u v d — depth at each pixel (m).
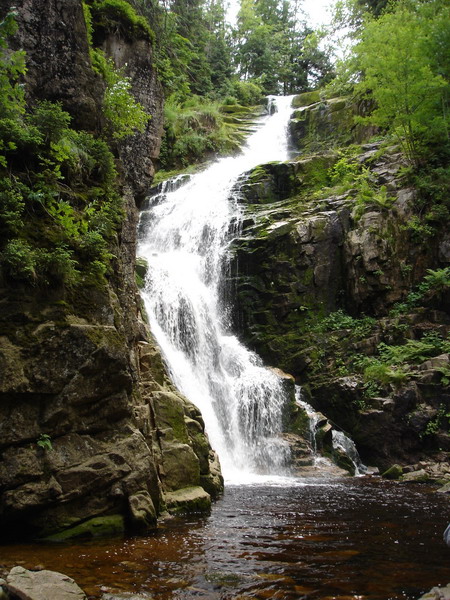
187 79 35.28
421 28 19.58
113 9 11.12
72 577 4.66
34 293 6.14
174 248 21.97
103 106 8.83
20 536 5.84
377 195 18.48
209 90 36.94
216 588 4.57
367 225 18.08
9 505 5.54
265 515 7.76
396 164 20.08
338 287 18.56
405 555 5.66
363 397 15.43
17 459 5.68
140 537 6.15
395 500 9.30
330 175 22.61
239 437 15.12
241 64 44.78
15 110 6.94
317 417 15.35
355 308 18.03
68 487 5.98
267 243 18.95
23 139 6.73
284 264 18.77
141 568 5.03
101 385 6.46
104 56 10.38
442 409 14.28
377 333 16.83
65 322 6.26
